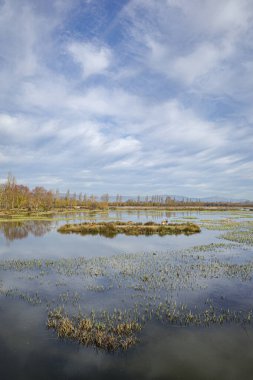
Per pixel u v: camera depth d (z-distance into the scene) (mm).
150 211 124938
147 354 9773
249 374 8789
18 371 8867
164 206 181250
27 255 25969
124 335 10914
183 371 8898
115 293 15750
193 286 16953
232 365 9227
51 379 8500
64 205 138875
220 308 13648
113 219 70875
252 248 29328
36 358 9547
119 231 43125
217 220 67750
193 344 10430
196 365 9203
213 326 11805
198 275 19203
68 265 21922
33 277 18828
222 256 25438
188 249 28891
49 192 123000
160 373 8797
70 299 14812
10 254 26469
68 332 10969
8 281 18000
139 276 19000
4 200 99500
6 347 10203
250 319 12453
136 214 98188
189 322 12141
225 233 42062
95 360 9453
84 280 18172
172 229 43938
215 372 8875
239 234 40219
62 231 43344
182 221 64625
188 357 9625
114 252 27469
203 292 15906
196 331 11406
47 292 15906
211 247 29875
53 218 71312
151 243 33062
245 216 86875
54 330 11414
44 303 14273
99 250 28516
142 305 14008
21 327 11672
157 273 19734
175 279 18312
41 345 10328
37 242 33469
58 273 19734
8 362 9328
